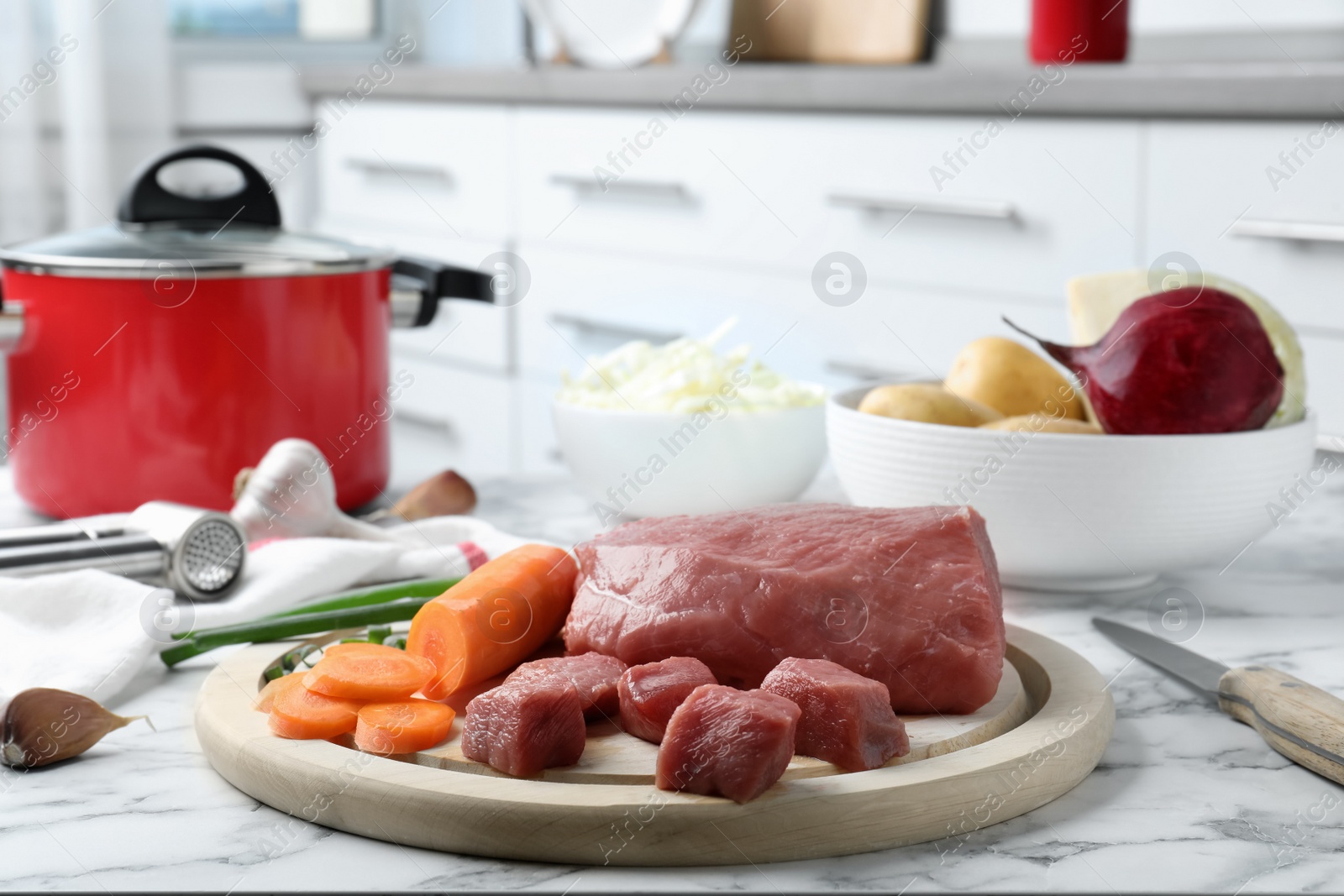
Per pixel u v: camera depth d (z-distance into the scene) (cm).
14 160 271
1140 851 58
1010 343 107
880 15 246
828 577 74
